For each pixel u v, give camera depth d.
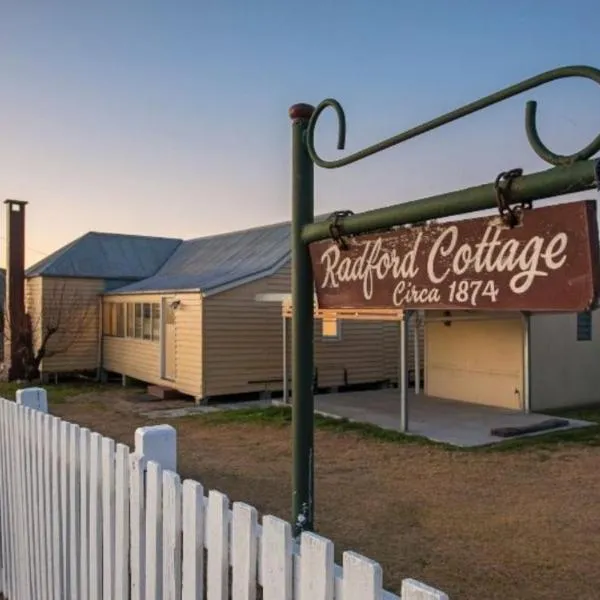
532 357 11.09
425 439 8.59
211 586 1.98
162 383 13.74
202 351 12.30
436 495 5.98
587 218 1.36
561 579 4.09
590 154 1.32
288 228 16.33
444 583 4.02
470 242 1.65
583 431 9.12
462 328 12.27
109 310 16.70
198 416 10.84
